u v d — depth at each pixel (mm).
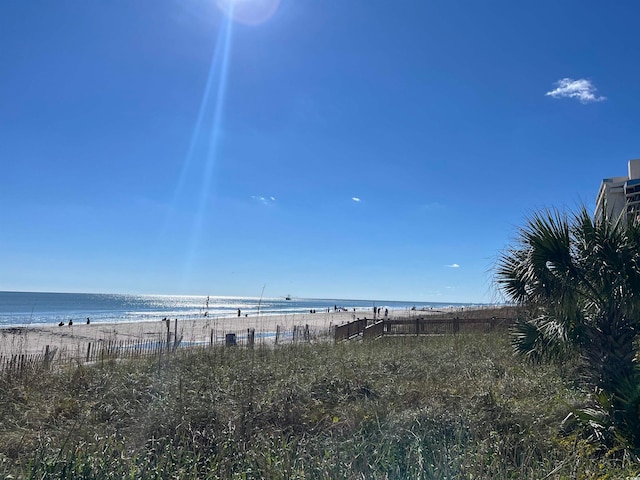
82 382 7719
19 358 9664
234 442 4723
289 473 3805
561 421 5371
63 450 4266
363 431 4848
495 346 11102
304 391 6445
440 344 12328
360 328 18812
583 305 6516
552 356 7273
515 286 7426
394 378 7438
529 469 3918
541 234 6250
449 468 3793
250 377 7363
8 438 5039
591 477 3785
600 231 6008
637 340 6535
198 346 12820
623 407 4906
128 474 3820
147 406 5785
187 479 3883
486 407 5328
